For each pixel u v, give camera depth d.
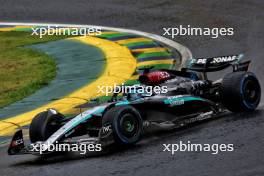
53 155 35.69
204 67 40.59
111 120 32.81
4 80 61.09
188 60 61.19
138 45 68.38
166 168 29.59
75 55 66.88
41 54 69.19
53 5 89.50
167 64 60.12
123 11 83.12
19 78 61.19
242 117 38.19
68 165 32.28
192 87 39.38
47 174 30.97
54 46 72.19
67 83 56.69
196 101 38.66
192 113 38.50
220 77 53.75
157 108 37.03
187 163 30.12
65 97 52.16
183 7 81.50
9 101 53.31
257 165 28.70
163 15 79.31
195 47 66.12
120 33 74.50
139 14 81.00
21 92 55.53
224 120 38.19
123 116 33.16
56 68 62.78
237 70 40.75
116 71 58.59
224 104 39.31
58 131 33.50
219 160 30.11
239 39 66.88
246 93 38.84
